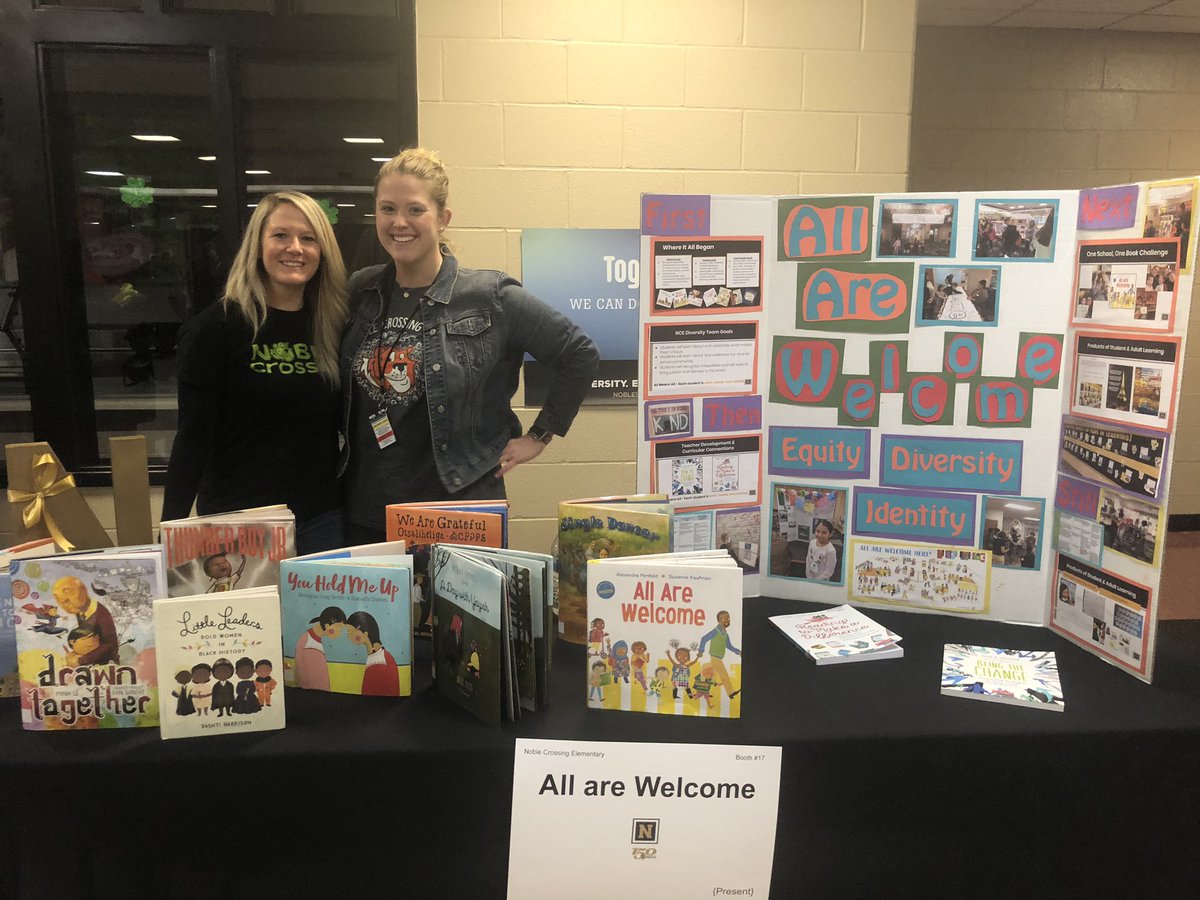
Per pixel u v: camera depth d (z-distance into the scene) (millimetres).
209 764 1107
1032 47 4496
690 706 1213
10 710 1229
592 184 2977
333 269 1869
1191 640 1515
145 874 1135
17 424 3342
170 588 1271
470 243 2980
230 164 2992
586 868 1149
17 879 1114
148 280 3299
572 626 1456
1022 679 1315
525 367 3084
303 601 1277
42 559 1147
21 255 2992
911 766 1176
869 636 1481
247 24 2871
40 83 2898
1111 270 1362
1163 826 1219
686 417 1601
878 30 2986
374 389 1880
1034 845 1214
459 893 1180
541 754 1135
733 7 2920
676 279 1558
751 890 1157
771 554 1691
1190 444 4969
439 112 2896
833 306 1565
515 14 2857
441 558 1279
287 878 1156
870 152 3057
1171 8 4141
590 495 3188
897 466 1585
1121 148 4637
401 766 1130
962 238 1496
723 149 2998
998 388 1512
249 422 1858
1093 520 1418
